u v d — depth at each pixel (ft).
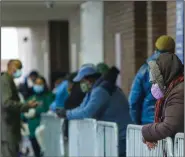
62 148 55.16
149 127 29.76
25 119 75.25
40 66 155.63
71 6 102.06
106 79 44.62
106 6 85.61
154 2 67.77
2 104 52.34
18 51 196.95
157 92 29.58
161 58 29.45
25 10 108.27
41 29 149.59
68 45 137.49
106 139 42.55
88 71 46.34
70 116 47.57
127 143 39.01
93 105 43.86
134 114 43.47
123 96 44.88
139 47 72.02
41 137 69.51
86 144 47.19
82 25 96.84
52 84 134.72
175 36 57.88
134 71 71.77
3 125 52.34
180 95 28.76
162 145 32.40
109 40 83.97
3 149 52.24
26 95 96.12
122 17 76.69
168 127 28.76
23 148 88.79
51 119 62.90
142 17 71.92
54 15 119.55
